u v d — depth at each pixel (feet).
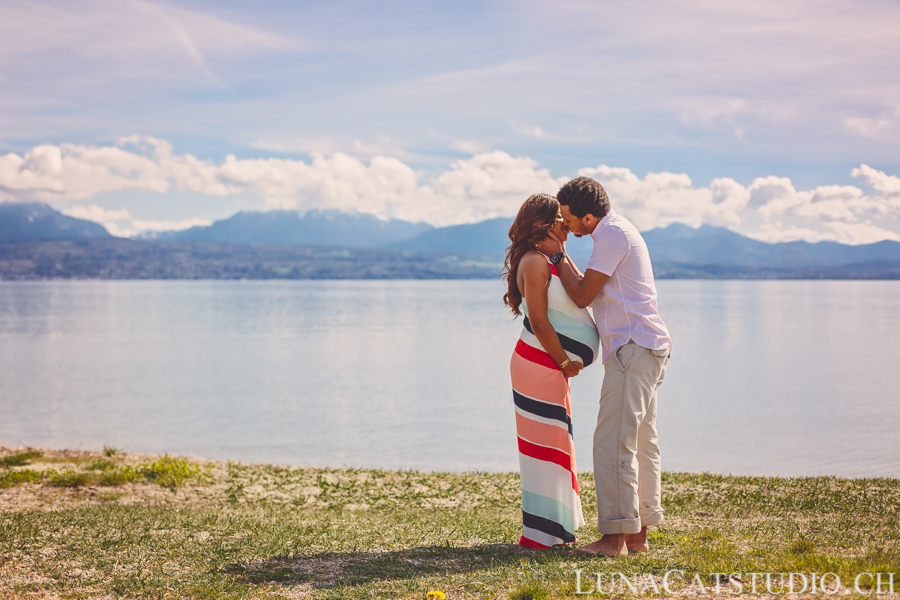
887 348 154.81
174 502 26.61
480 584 12.37
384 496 28.09
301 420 73.00
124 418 74.59
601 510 14.11
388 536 17.93
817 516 20.26
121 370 125.59
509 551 15.14
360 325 263.70
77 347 173.78
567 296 14.61
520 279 14.82
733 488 25.94
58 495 27.37
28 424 71.15
